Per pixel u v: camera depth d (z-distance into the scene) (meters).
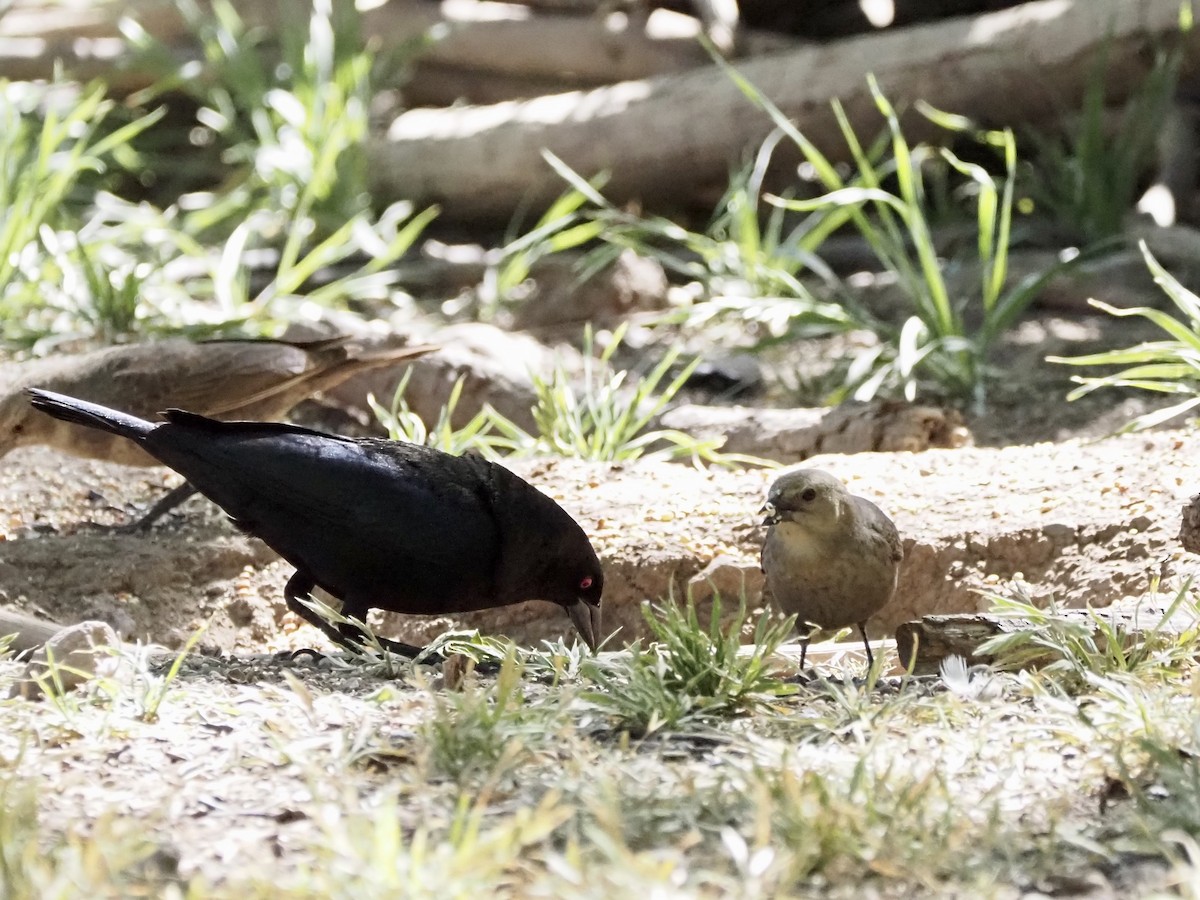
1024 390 14.70
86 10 24.19
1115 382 11.77
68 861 4.57
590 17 22.64
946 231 19.36
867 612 7.96
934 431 12.80
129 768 5.85
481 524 8.11
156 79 23.55
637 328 17.34
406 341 14.65
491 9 23.33
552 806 5.29
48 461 12.79
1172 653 6.96
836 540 7.70
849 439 12.81
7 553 10.72
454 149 21.30
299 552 8.14
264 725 6.28
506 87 23.39
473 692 6.41
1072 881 4.90
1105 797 5.59
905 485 10.85
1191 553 8.92
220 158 23.69
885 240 19.52
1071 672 6.80
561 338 17.27
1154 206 18.52
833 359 16.08
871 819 5.14
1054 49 18.05
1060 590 9.43
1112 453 11.05
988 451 11.57
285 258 18.12
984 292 14.96
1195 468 10.30
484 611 10.30
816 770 5.76
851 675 7.24
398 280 19.66
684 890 4.54
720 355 16.17
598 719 6.50
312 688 7.12
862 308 16.81
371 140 22.08
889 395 14.70
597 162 20.41
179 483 12.59
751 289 17.19
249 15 23.84
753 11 22.77
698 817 5.33
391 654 7.87
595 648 8.47
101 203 21.06
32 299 16.64
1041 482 10.55
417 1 23.48
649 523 10.62
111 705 6.54
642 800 5.38
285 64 22.86
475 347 14.81
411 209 21.84
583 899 4.41
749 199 17.78
